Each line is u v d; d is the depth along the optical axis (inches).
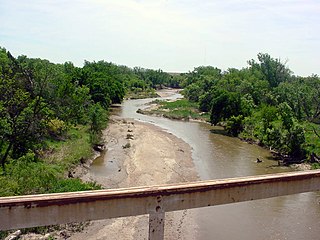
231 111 2105.1
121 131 1962.4
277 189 306.0
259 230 800.3
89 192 249.8
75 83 2191.2
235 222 840.3
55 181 899.4
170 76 6791.3
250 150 1631.4
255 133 1820.9
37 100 1128.2
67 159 1170.6
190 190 269.7
